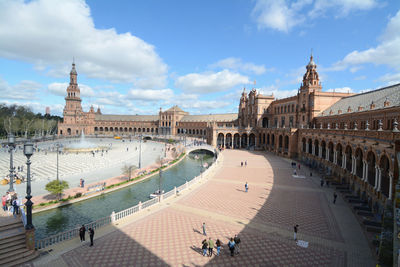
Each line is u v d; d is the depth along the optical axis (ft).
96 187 125.59
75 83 533.55
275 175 155.22
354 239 70.03
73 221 95.20
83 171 171.22
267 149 285.84
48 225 91.56
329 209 94.27
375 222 78.38
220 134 340.80
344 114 162.61
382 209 82.74
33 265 54.70
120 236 70.03
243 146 330.34
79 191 123.85
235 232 73.87
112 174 164.86
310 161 188.03
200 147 291.17
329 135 150.10
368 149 96.94
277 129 253.44
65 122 525.34
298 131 221.05
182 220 82.53
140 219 82.84
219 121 439.22
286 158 228.63
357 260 59.16
